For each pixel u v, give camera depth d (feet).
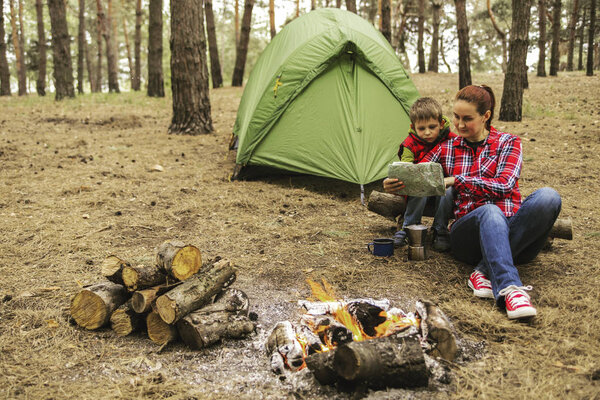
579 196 16.83
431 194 10.12
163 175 20.99
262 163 19.76
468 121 9.89
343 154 18.43
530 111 34.12
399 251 12.26
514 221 9.45
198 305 8.22
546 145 24.80
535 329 8.12
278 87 19.54
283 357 7.34
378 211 13.12
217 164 23.17
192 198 17.60
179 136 30.19
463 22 39.88
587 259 11.23
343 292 10.03
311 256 12.16
